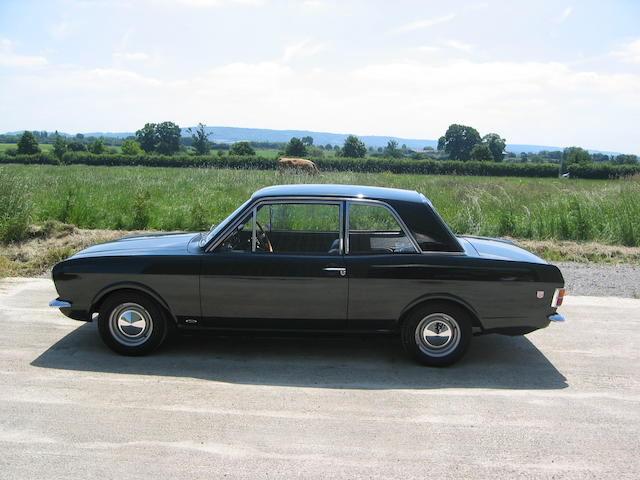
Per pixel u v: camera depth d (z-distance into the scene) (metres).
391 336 5.09
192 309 5.02
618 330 6.32
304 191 5.16
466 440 3.79
